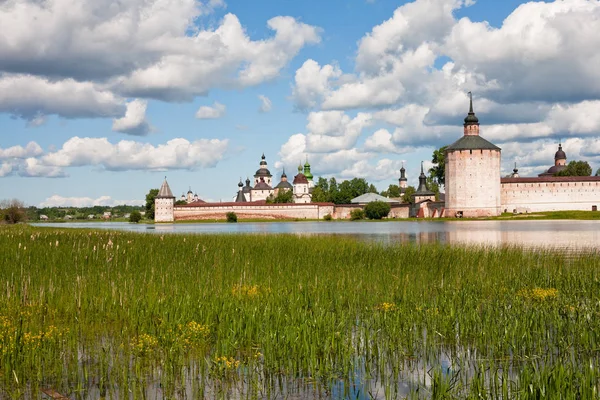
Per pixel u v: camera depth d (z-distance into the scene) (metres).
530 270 22.19
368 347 11.99
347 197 187.12
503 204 133.62
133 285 17.09
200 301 15.02
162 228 95.50
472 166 129.38
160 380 10.45
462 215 130.38
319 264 23.34
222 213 159.88
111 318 14.04
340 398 9.81
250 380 10.45
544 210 134.00
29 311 14.38
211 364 11.13
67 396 9.75
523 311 14.56
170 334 12.30
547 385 9.16
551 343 12.24
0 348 11.20
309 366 10.90
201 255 25.48
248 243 33.41
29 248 26.95
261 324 12.89
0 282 17.31
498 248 33.66
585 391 8.92
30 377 10.44
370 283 18.97
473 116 134.38
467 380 10.45
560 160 182.62
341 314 14.12
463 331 13.15
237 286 17.73
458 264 23.78
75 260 22.64
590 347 11.88
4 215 100.31
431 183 179.38
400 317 14.17
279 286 18.03
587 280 19.61
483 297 17.03
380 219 142.62
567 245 39.09
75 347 11.71
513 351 11.87
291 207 161.12
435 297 16.75
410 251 28.20
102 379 10.06
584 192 133.75
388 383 10.16
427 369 11.16
